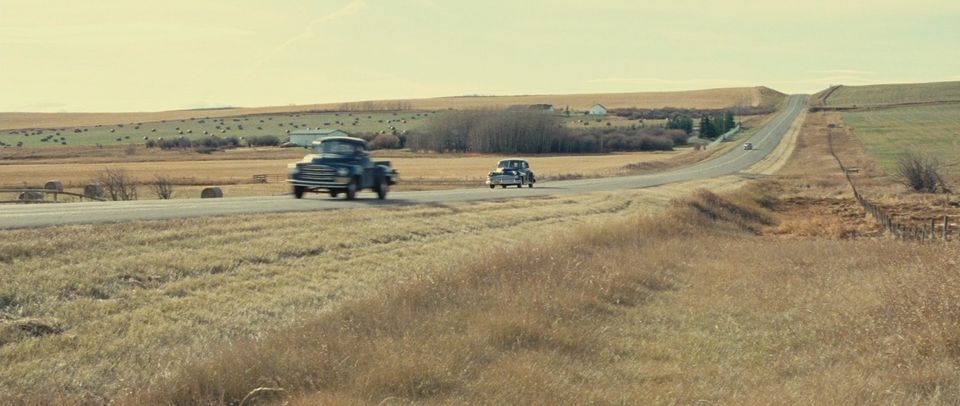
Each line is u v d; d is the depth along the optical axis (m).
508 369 11.46
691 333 14.82
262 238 21.19
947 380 11.35
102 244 17.59
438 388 10.77
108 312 14.17
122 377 11.54
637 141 146.00
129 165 101.50
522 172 57.81
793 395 10.83
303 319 14.37
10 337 12.39
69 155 127.31
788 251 26.50
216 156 124.44
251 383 10.53
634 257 22.39
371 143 148.62
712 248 27.20
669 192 56.78
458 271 18.09
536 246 23.05
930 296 15.05
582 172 86.62
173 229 20.25
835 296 17.91
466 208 34.00
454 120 142.38
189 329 13.98
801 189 71.94
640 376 11.95
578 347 13.27
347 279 18.89
